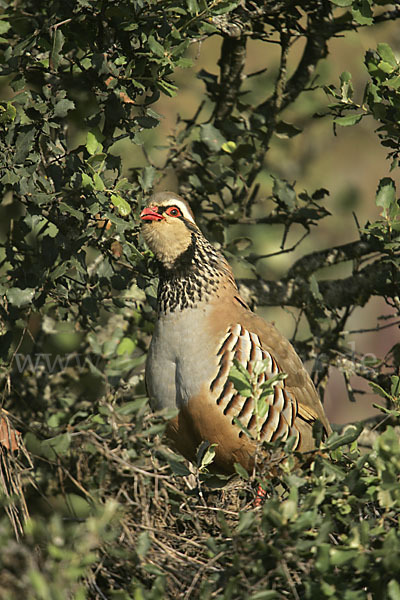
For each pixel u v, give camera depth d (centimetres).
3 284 1012
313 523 646
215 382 915
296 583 675
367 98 927
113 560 709
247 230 1681
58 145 991
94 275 1034
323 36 1108
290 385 981
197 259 960
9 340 985
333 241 2059
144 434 733
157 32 891
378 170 2080
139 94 945
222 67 1152
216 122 1187
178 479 884
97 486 743
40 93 969
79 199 940
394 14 1097
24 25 926
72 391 1213
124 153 1347
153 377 962
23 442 911
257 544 653
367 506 760
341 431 1106
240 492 892
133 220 973
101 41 900
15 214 1205
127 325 1202
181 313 951
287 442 778
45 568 577
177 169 1210
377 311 2297
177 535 800
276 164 1728
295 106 1510
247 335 931
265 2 1043
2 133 910
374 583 638
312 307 1202
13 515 859
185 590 706
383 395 897
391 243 965
